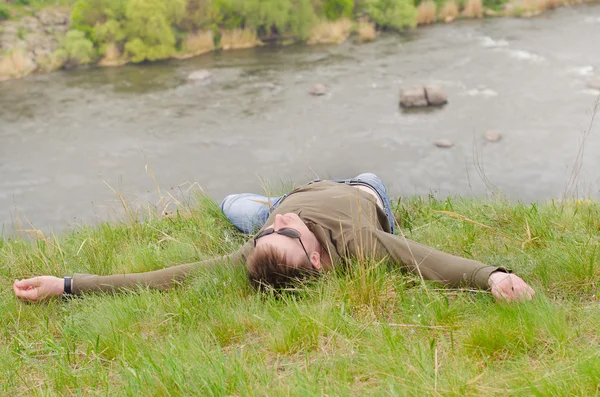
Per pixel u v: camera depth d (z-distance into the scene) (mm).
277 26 25703
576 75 20719
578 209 5207
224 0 25422
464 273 3586
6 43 23344
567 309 3256
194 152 16969
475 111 18594
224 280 4004
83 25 24219
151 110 19578
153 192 14906
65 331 3674
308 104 19609
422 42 24953
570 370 2676
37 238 5406
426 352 2982
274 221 3938
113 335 3488
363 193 4422
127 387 2904
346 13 26578
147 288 4004
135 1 23734
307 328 3279
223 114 19156
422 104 19047
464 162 15828
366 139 17297
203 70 22578
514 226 4848
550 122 17609
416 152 16469
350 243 3875
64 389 3123
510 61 22328
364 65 22641
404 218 5316
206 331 3498
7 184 15727
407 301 3545
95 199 14906
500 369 2863
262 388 2779
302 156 16578
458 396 2568
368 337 3186
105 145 17500
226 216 5258
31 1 25359
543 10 28266
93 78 22359
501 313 3215
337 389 2709
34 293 4148
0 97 20812
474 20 27656
